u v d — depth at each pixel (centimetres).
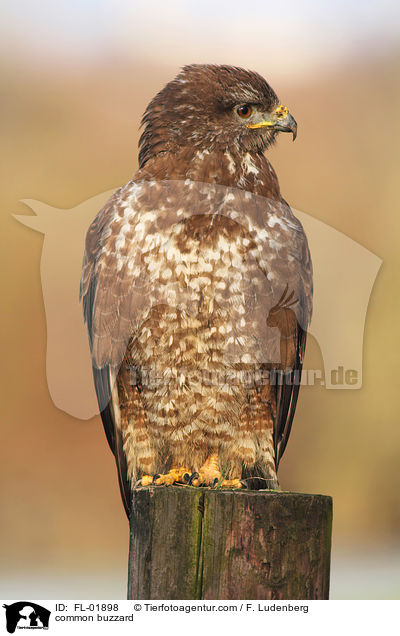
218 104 631
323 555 518
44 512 1286
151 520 522
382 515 1284
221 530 512
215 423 631
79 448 1321
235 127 630
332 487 1247
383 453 1237
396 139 1041
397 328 968
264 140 640
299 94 1060
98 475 1333
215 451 638
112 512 1322
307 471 1238
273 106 637
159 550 518
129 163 1079
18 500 1291
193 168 622
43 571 1188
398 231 949
